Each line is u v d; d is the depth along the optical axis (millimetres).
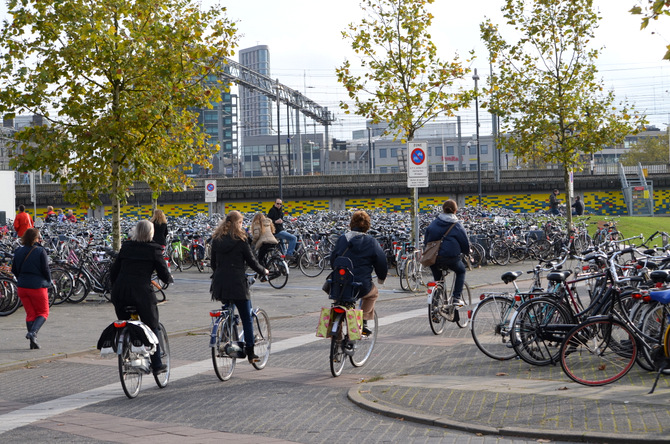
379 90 20797
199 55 15844
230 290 8648
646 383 7387
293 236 21141
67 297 15984
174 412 7203
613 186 52812
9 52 15273
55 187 55031
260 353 9203
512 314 8836
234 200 55031
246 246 8742
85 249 16891
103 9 15188
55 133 15586
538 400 6859
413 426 6445
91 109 15648
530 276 19438
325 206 54656
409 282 16828
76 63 15258
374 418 6770
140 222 8234
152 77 15508
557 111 24516
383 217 30453
